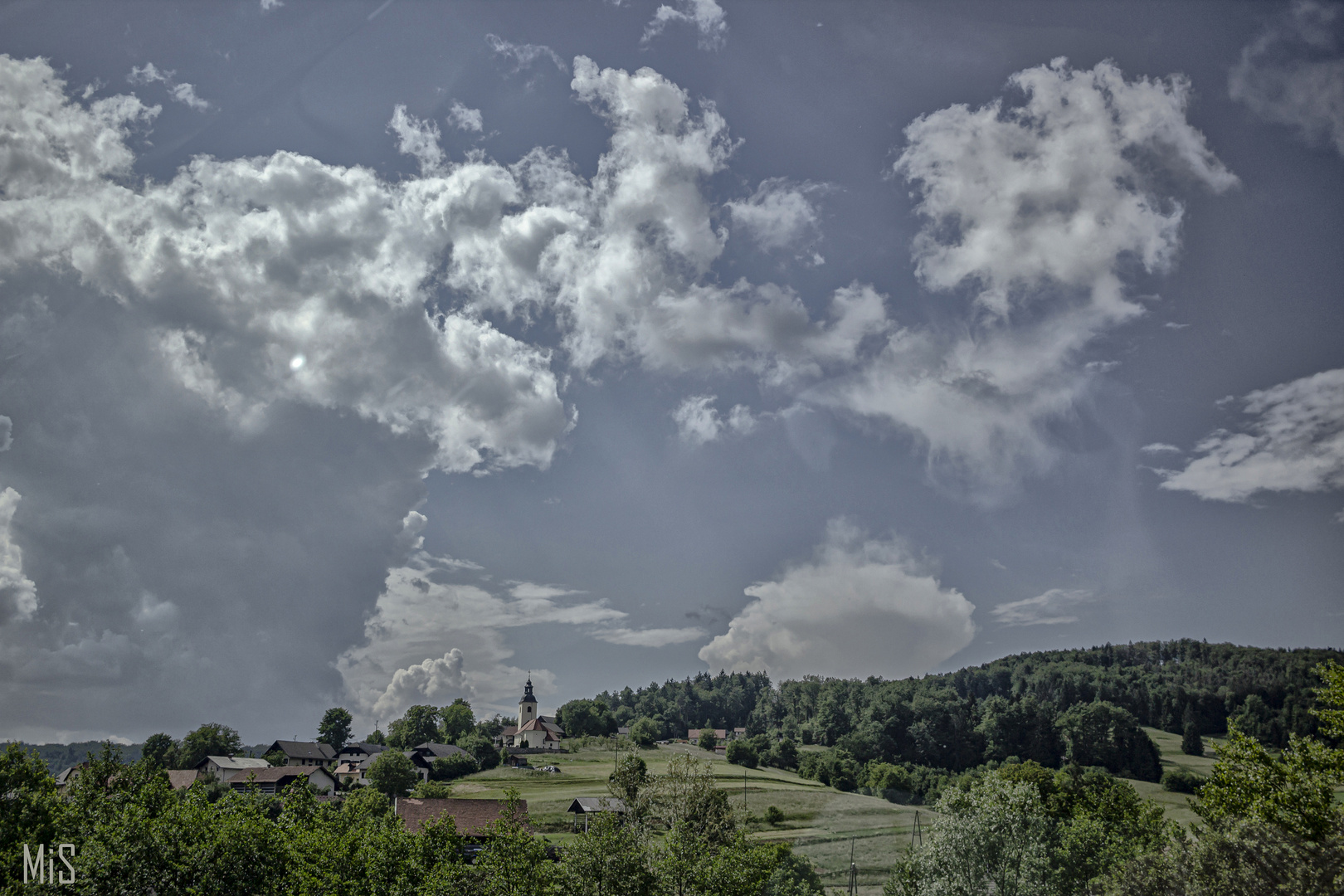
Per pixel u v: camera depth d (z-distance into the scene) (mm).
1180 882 19562
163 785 37406
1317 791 27984
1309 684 103062
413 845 35375
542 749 167000
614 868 32719
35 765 35250
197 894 32781
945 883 20672
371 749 163375
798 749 107625
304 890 33906
